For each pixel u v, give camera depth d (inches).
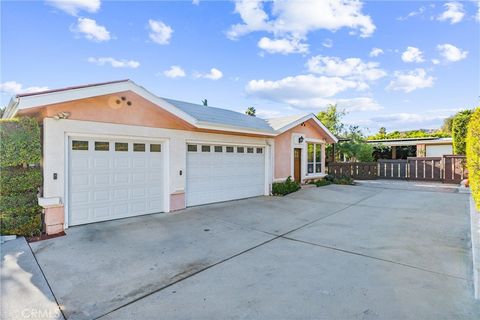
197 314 117.0
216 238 225.3
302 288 138.4
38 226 227.6
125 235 227.8
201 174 358.0
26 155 225.8
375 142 825.5
